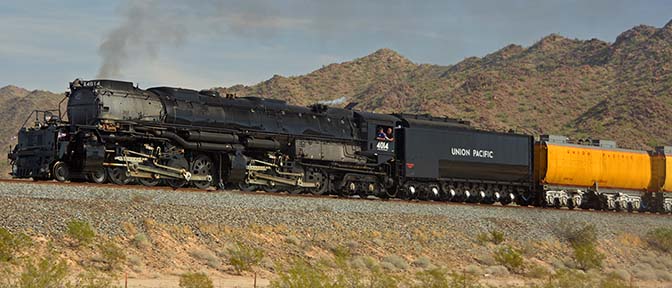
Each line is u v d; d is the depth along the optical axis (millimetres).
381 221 34375
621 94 137500
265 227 29828
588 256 37094
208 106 35000
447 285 27203
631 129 120062
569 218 42750
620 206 54625
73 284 21359
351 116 41531
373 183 41625
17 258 22406
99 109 31094
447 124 45281
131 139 31797
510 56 175250
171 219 27766
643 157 56656
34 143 31531
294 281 23703
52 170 30500
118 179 31734
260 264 27000
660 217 49562
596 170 53156
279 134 37219
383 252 31484
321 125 39469
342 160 39812
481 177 46562
